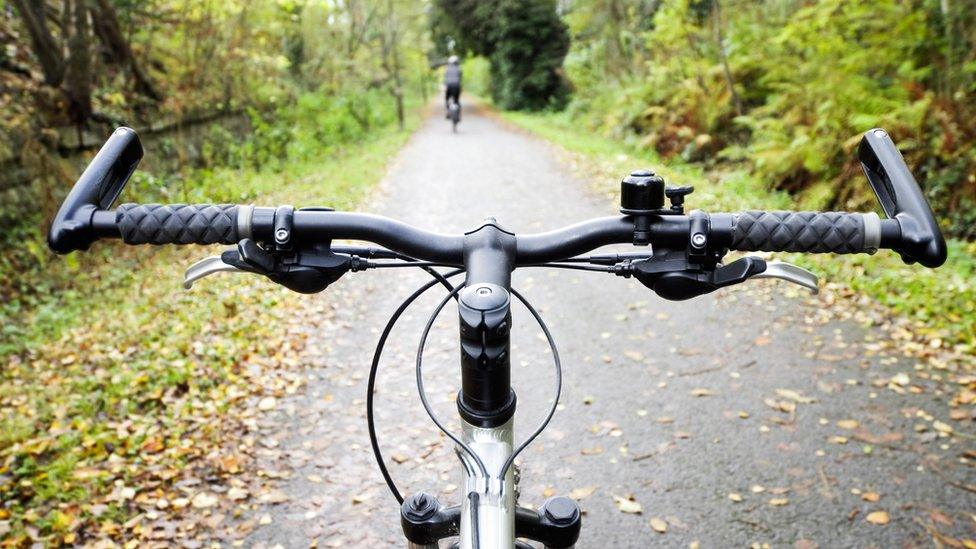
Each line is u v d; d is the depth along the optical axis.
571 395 4.65
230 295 6.32
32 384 5.11
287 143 15.70
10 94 8.91
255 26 14.51
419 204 10.26
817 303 5.80
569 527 1.37
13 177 8.33
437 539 1.39
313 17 21.52
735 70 12.76
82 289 7.67
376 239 1.27
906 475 3.67
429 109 38.59
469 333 1.04
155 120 11.59
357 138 20.11
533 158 14.38
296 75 21.45
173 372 4.82
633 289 6.39
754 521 3.42
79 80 9.59
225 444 4.13
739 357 5.04
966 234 7.79
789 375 4.74
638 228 1.22
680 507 3.54
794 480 3.69
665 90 14.90
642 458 3.95
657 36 14.87
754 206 9.09
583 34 24.47
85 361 5.42
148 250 8.86
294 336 5.62
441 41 40.00
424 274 6.95
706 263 1.23
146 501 3.59
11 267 7.64
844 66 9.45
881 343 5.06
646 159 13.51
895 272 6.11
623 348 5.27
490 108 37.34
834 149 9.12
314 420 4.42
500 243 1.26
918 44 9.15
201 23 12.42
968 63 8.32
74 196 1.23
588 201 10.05
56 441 4.14
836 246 1.19
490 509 1.07
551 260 1.28
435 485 3.79
